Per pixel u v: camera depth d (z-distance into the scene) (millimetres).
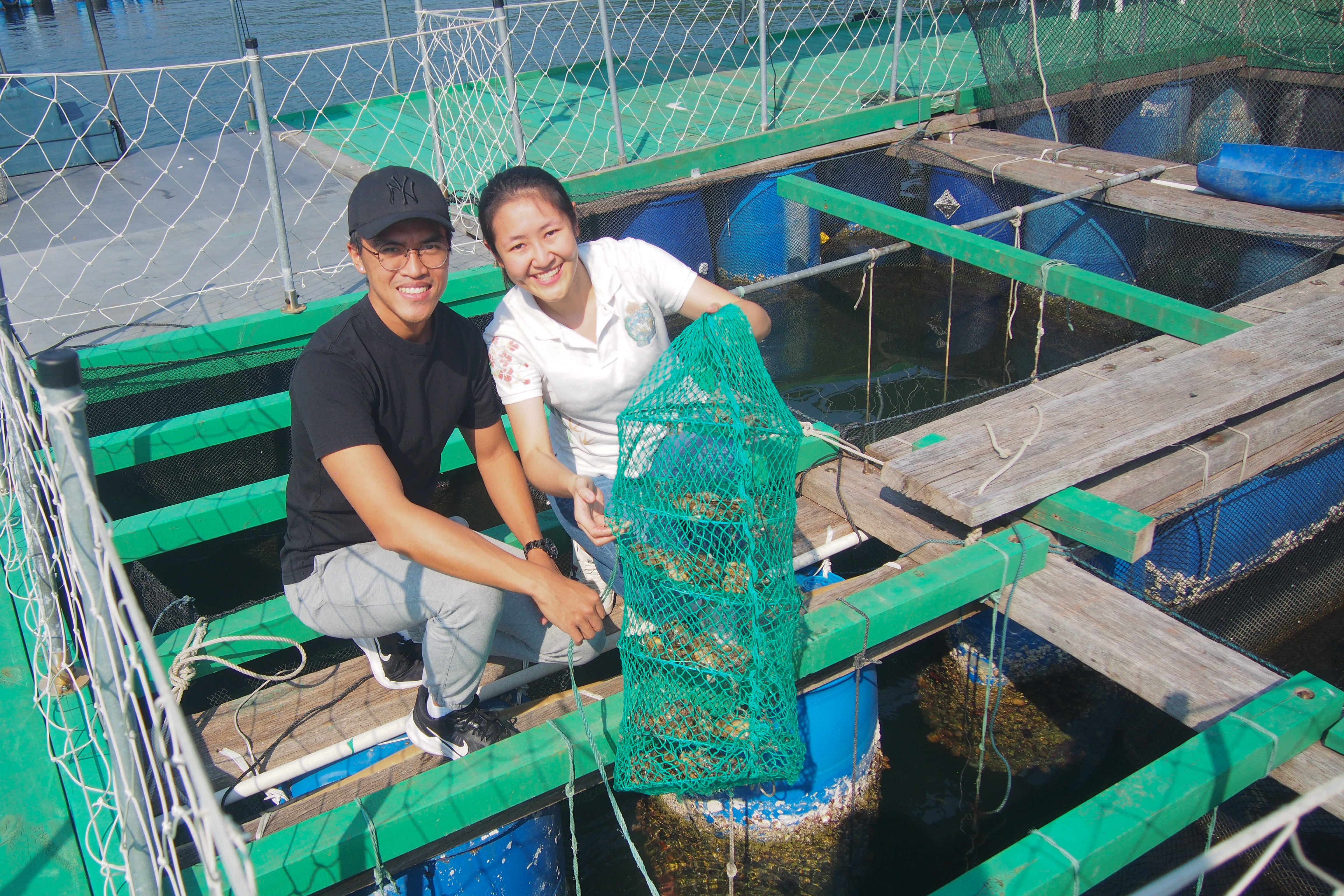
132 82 4473
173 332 4641
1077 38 6840
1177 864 2830
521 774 2279
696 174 6445
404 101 8461
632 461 2244
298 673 2992
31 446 2869
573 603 2186
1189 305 4223
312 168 7191
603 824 3193
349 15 15898
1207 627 3773
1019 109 6957
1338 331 3828
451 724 2531
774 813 2979
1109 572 3342
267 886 2059
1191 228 5660
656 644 2219
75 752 2441
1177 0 6918
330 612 2459
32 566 2742
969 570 2775
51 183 7133
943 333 6457
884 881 2977
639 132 7070
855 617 2604
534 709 2664
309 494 2432
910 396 5766
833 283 7102
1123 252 6094
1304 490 3807
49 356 1396
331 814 2170
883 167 7133
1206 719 2377
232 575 4516
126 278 5359
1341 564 4113
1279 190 5297
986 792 3244
